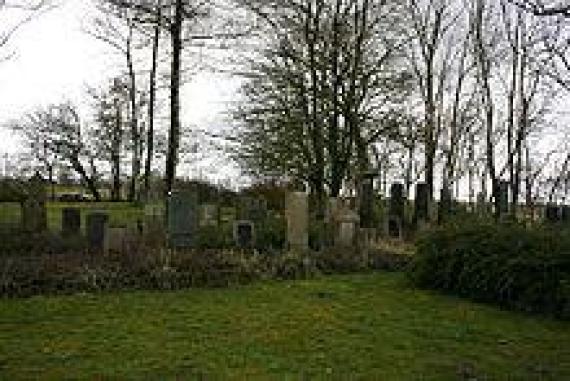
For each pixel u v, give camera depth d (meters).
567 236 14.44
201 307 12.92
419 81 33.34
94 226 19.12
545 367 9.47
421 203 26.88
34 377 8.27
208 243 19.52
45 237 19.28
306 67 27.62
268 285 15.98
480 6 31.97
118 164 51.50
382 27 28.34
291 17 27.67
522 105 31.67
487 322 12.54
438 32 33.47
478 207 32.28
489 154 31.80
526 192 34.53
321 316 12.38
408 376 8.84
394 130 28.34
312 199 28.50
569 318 12.80
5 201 31.58
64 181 54.09
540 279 13.54
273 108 27.86
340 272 18.58
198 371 8.72
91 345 9.86
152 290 14.81
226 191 34.62
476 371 9.15
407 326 11.88
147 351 9.61
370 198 25.69
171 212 18.86
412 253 20.52
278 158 28.38
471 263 14.85
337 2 27.77
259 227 21.45
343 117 28.02
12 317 11.65
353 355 9.77
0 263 15.25
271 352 9.77
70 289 14.16
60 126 52.75
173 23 27.20
